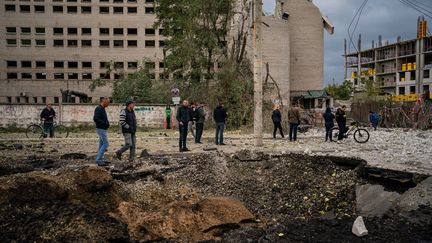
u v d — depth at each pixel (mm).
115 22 65812
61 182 6473
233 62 29438
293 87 44688
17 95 59125
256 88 15508
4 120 28703
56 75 65188
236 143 17016
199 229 5898
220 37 32781
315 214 7156
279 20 41250
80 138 19891
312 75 44938
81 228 5449
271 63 41062
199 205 6449
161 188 8117
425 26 70812
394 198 7090
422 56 70188
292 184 8414
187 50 29625
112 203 6613
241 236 5664
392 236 5539
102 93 59812
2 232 5176
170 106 30094
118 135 22906
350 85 71562
